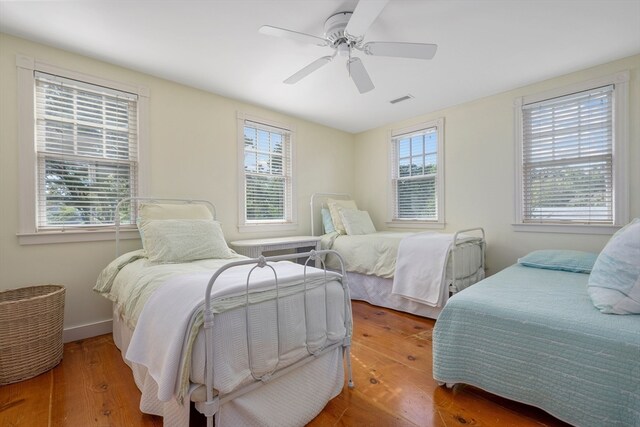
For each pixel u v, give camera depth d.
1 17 1.91
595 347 1.23
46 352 1.86
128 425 1.39
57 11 1.85
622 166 2.51
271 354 1.26
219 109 3.17
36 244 2.18
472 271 2.95
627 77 2.48
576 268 2.32
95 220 2.45
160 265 1.96
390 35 2.13
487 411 1.47
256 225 3.49
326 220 3.98
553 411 1.32
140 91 2.64
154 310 1.30
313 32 2.09
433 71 2.70
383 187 4.35
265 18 1.94
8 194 2.08
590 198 2.71
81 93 2.40
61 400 1.58
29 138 2.15
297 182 3.96
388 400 1.57
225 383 1.10
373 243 3.23
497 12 1.89
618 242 1.51
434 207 3.84
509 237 3.16
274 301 1.30
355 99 3.34
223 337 1.13
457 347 1.59
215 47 2.28
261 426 1.23
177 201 2.85
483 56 2.44
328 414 1.46
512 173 3.12
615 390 1.17
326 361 1.53
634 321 1.27
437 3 1.79
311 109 3.65
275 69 2.62
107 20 1.95
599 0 1.78
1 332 1.71
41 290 2.12
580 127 2.75
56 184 2.29
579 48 2.33
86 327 2.36
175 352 1.07
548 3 1.81
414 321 2.74
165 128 2.78
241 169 3.34
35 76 2.19
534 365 1.37
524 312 1.43
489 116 3.28
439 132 3.70
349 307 1.67
